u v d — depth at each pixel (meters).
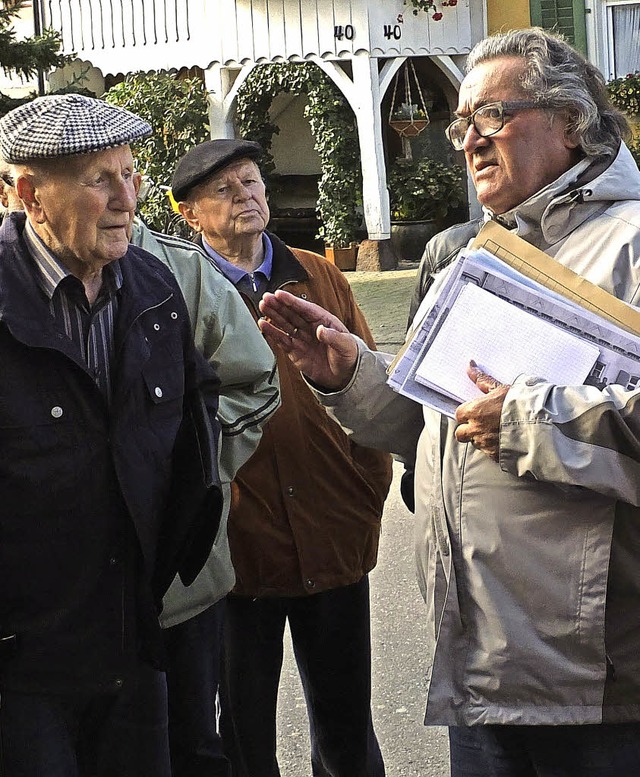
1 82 14.07
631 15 13.41
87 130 2.31
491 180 2.44
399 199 13.44
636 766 2.30
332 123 13.12
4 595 2.37
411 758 3.86
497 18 13.46
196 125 13.38
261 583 3.35
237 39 13.33
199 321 3.05
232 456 3.04
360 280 12.59
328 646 3.46
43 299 2.39
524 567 2.28
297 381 3.40
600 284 2.31
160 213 12.95
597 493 2.23
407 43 12.99
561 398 2.16
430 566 2.44
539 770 2.38
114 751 2.54
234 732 3.42
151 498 2.44
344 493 3.42
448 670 2.38
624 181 2.38
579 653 2.26
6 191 2.52
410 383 2.32
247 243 3.57
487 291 2.30
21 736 2.40
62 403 2.35
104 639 2.43
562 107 2.36
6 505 2.33
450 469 2.38
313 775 3.60
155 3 13.75
